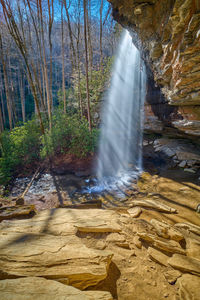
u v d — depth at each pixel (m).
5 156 7.18
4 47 13.30
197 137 6.46
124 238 2.39
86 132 8.03
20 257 1.74
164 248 2.24
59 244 2.04
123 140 9.65
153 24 4.83
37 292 1.28
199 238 2.54
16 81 20.02
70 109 11.41
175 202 3.98
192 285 1.69
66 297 1.26
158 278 1.82
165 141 8.62
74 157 7.70
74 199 4.89
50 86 10.11
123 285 1.71
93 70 11.64
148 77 7.86
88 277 1.62
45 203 4.74
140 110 9.06
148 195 4.55
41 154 7.66
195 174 5.65
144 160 7.74
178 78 4.00
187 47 3.29
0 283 1.34
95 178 6.25
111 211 3.21
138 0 4.49
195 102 4.08
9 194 5.33
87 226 2.48
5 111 19.06
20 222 2.66
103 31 14.56
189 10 3.09
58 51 20.48
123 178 6.12
